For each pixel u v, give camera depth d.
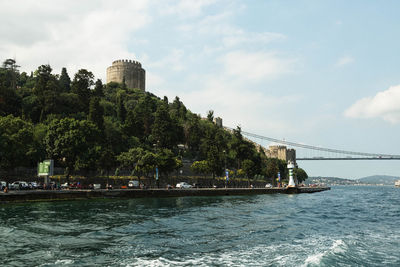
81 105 130.38
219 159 113.50
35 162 83.31
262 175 162.12
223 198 77.19
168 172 103.50
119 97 151.25
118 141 115.94
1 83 128.12
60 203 53.38
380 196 110.00
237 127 158.00
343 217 41.53
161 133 129.62
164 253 20.22
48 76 139.12
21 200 51.62
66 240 23.47
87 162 77.25
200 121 185.38
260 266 17.69
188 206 51.94
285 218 38.44
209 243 23.28
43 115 115.69
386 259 19.53
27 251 20.20
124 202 58.66
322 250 21.42
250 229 29.55
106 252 20.22
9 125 73.25
